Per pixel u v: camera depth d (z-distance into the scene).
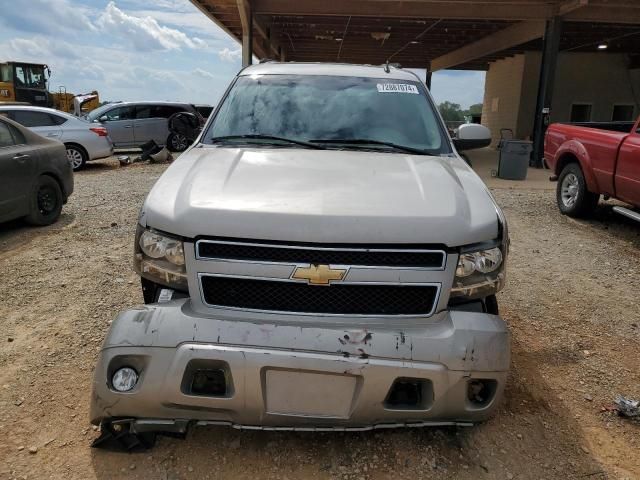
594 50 21.77
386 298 2.37
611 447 2.81
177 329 2.28
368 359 2.23
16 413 2.89
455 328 2.34
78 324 3.96
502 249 2.54
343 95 3.72
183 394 2.25
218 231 2.35
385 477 2.52
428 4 14.66
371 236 2.32
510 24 17.38
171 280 2.45
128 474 2.47
